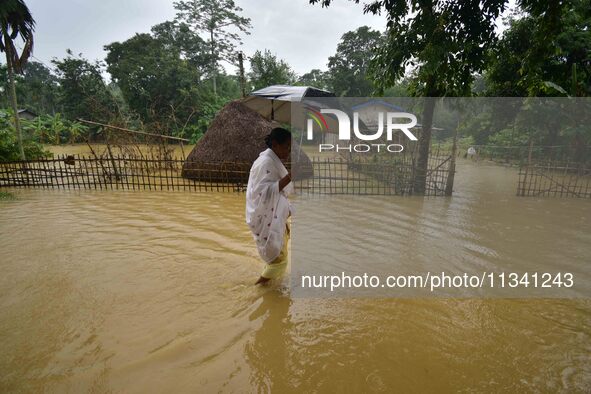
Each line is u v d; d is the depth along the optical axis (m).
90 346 2.21
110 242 4.16
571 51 7.73
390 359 2.12
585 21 7.73
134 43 24.34
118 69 23.08
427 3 5.28
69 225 4.86
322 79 28.83
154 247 4.00
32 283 3.08
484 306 2.71
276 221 2.92
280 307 2.72
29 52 10.20
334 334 2.38
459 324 2.49
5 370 1.99
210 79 30.83
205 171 8.38
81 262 3.56
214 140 8.51
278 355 2.16
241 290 3.00
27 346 2.21
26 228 4.71
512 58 6.40
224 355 2.15
